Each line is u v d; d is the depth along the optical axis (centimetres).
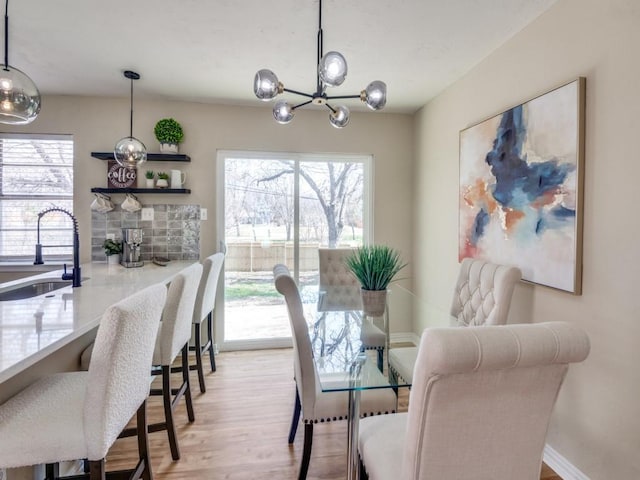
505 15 193
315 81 285
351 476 139
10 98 160
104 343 112
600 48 157
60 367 171
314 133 352
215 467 185
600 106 157
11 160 321
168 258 335
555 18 182
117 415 121
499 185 223
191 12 192
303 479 167
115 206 327
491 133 231
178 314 192
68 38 219
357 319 203
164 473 180
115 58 246
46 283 234
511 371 87
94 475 115
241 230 355
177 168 334
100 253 326
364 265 204
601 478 159
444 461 94
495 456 96
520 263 205
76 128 320
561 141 174
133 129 325
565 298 176
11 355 106
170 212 334
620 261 149
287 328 364
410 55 240
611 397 153
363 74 271
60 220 326
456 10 189
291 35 215
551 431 186
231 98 323
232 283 355
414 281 366
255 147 344
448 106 296
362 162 373
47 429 113
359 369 146
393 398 162
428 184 333
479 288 199
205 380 284
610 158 152
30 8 187
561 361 86
